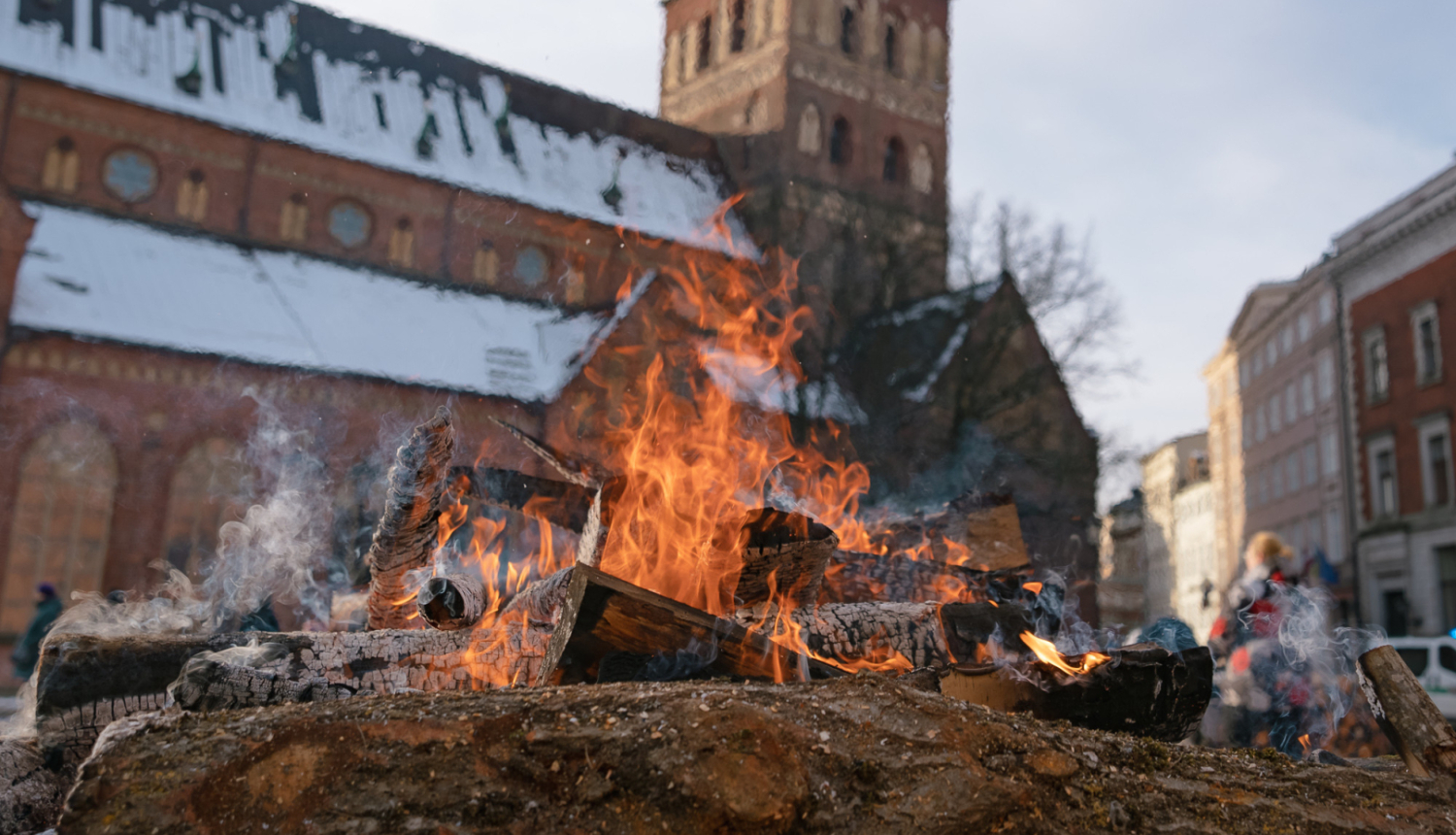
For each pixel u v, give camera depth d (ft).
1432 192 90.58
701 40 129.29
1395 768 9.59
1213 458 179.83
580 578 8.62
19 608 71.05
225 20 101.30
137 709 9.69
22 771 9.20
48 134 86.48
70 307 76.43
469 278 100.53
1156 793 6.74
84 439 74.28
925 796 6.11
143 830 5.47
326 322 87.51
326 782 5.82
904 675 9.11
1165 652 9.58
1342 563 111.65
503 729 6.23
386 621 12.55
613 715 6.39
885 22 122.72
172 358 77.30
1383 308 99.35
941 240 117.60
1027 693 9.16
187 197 91.25
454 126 107.65
